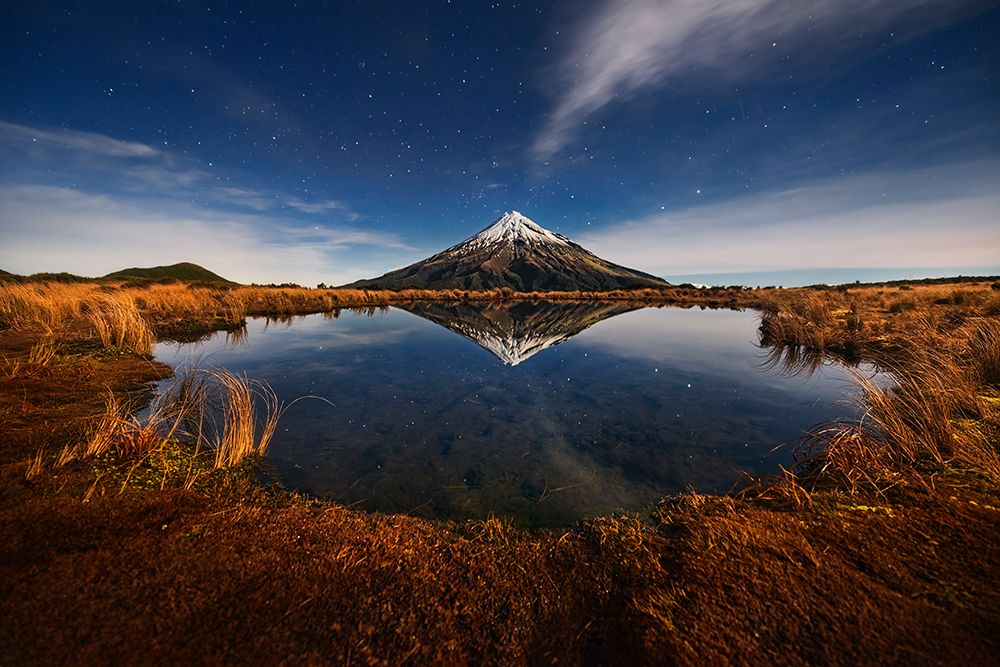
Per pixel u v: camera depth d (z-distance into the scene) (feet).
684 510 10.42
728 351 33.22
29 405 15.61
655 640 6.18
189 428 15.72
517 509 11.27
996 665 5.28
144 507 9.49
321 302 68.59
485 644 6.36
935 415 12.59
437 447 15.44
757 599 6.76
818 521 8.94
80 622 6.14
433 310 77.36
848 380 22.66
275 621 6.44
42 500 9.29
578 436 16.49
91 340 27.37
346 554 8.32
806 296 55.98
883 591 6.72
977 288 56.03
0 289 38.91
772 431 16.49
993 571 7.01
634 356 31.76
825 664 5.50
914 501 9.37
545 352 33.78
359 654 5.98
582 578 7.96
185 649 5.82
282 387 22.68
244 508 10.07
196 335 38.22
